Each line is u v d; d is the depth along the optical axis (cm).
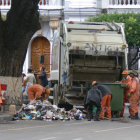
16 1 2572
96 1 4703
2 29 2602
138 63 4556
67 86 2717
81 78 2780
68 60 2717
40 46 5016
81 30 2858
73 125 2122
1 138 1612
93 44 2770
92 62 2795
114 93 2552
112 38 2822
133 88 2552
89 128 1983
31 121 2294
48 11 4766
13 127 2008
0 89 2336
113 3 4716
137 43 3950
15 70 2642
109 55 2775
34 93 2598
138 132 1852
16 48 2620
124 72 2648
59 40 2939
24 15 2566
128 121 2338
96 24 2927
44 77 3341
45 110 2414
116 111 2588
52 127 2019
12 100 2617
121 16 4003
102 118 2458
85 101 2394
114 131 1875
